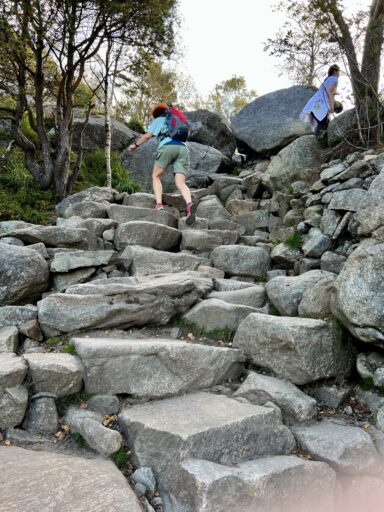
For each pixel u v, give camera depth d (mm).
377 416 3104
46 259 5062
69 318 3904
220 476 2408
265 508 2451
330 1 7105
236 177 9227
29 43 7672
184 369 3420
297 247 5324
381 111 6906
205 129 11570
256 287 4703
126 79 9820
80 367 3277
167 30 8906
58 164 8320
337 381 3490
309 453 2861
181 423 2822
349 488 2701
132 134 12336
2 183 8141
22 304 4496
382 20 7309
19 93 8242
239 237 6293
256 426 2869
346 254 4711
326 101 7383
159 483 2650
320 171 6453
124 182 9352
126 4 7832
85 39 8305
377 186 4012
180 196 7504
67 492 2320
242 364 3691
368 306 3240
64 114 8539
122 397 3305
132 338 3912
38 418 3029
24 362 3205
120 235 5672
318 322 3525
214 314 4145
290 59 8789
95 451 2842
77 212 6602
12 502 2215
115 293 4062
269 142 9711
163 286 4191
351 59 7359
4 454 2652
